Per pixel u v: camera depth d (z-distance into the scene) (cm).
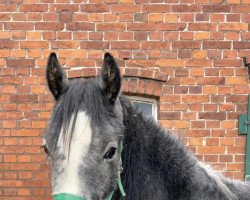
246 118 495
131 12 495
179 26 496
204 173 289
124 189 271
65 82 258
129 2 495
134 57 497
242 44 498
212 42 497
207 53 497
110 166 244
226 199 283
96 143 236
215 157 497
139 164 274
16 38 495
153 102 505
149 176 276
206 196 281
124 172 271
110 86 254
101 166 238
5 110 496
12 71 495
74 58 496
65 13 495
